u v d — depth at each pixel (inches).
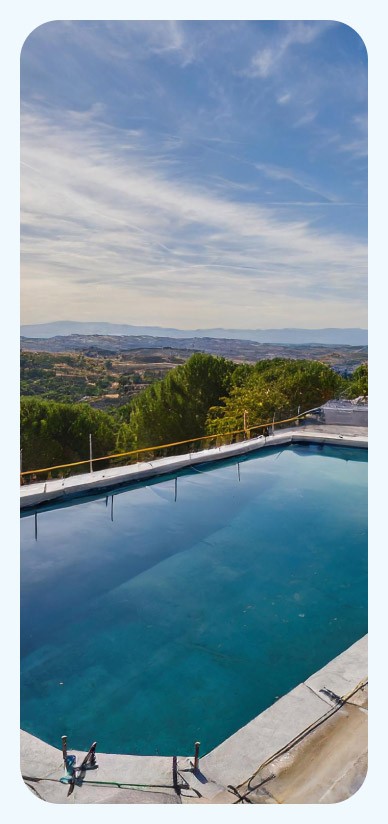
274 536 211.3
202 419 501.0
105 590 174.2
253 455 293.1
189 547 202.5
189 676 136.9
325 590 174.6
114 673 140.3
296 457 299.3
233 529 216.8
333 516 229.0
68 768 107.5
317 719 111.4
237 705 129.3
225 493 251.6
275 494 251.3
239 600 168.6
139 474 247.3
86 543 203.5
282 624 158.7
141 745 118.2
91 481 234.2
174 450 495.5
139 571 186.1
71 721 125.1
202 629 155.6
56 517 223.1
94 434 462.3
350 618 159.6
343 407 354.9
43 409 444.8
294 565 190.4
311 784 99.3
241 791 100.0
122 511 230.5
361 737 107.0
